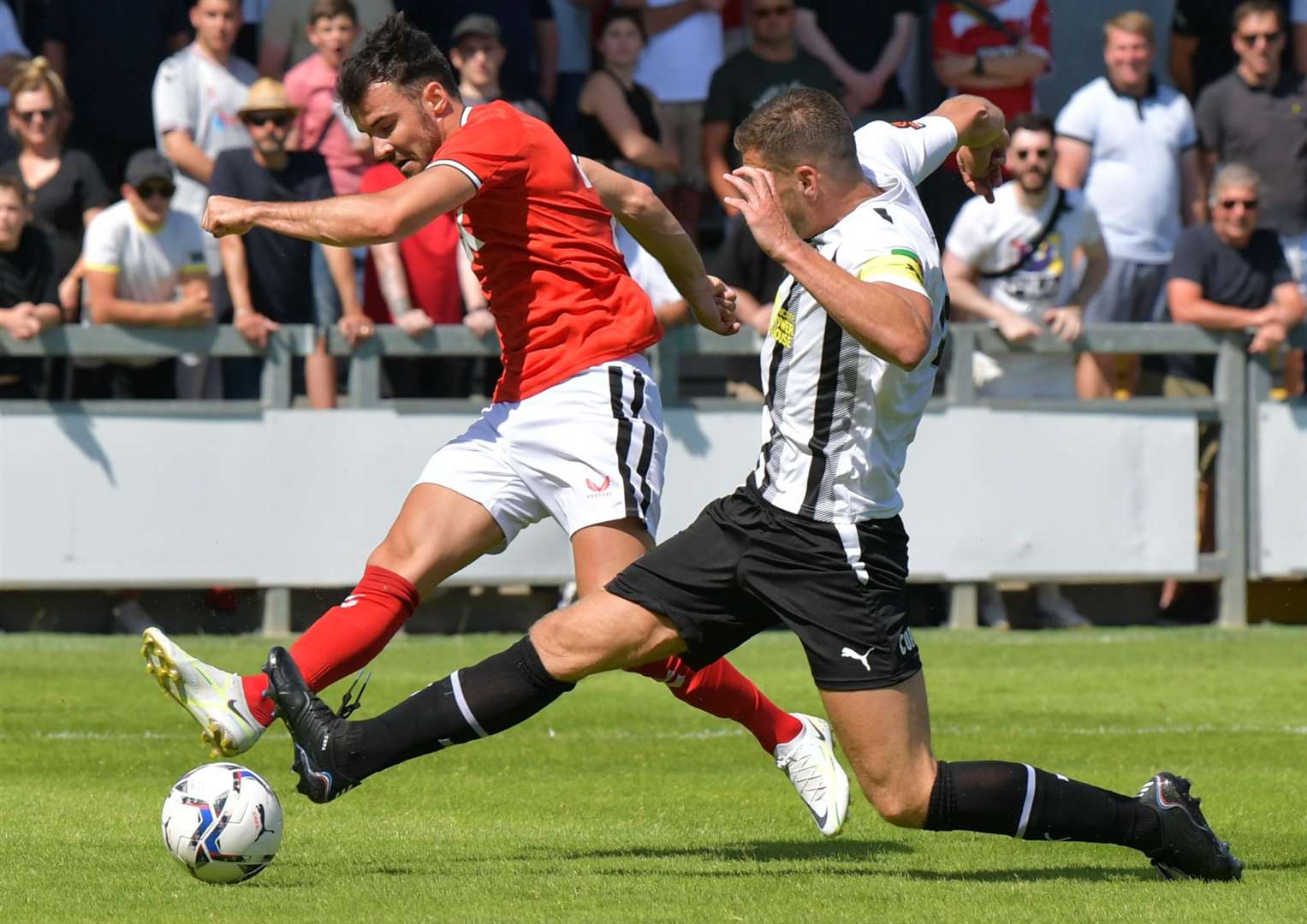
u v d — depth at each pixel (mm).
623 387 17359
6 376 34875
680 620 14930
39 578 34438
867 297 13602
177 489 34719
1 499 34312
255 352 34844
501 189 17188
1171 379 39000
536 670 15008
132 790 20516
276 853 15227
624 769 22375
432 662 32500
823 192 14445
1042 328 36688
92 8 38906
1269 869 16047
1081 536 37156
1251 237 37531
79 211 36500
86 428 34469
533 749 23969
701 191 41500
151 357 35000
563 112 41438
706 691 17094
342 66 17312
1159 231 39812
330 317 35969
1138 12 47188
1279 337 37438
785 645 36188
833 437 14508
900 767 14664
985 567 36875
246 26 39438
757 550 14719
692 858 16484
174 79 37562
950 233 38062
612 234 17719
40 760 22734
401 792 20594
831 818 17172
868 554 14555
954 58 41938
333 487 35094
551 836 17766
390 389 36438
